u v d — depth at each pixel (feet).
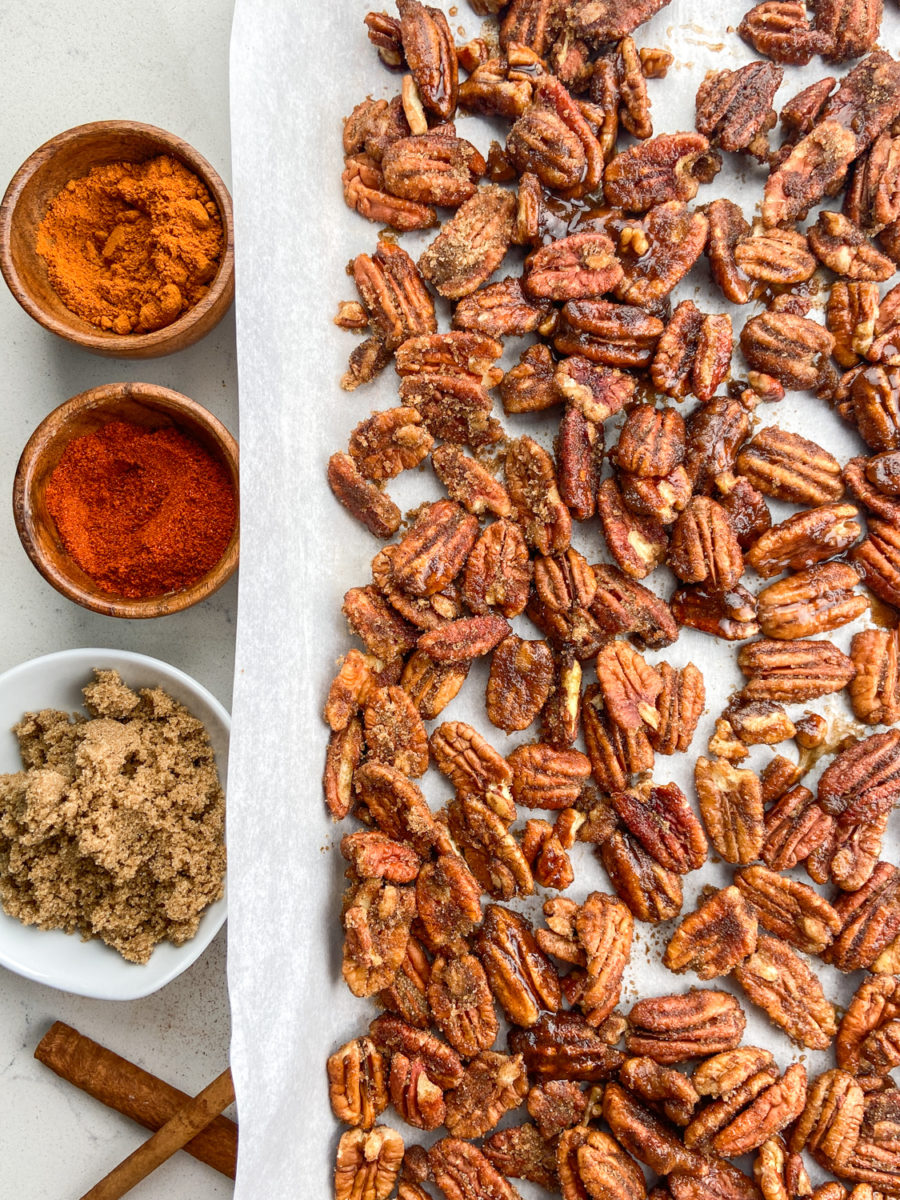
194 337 0.97
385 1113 0.97
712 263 1.00
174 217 0.94
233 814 0.87
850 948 0.99
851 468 1.01
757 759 1.02
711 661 1.02
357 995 0.94
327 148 0.99
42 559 0.93
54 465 0.96
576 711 0.98
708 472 0.99
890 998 0.98
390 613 0.98
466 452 1.01
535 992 0.96
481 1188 0.94
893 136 1.02
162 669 0.96
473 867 0.98
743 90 0.99
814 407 1.03
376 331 1.00
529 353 0.99
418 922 0.97
